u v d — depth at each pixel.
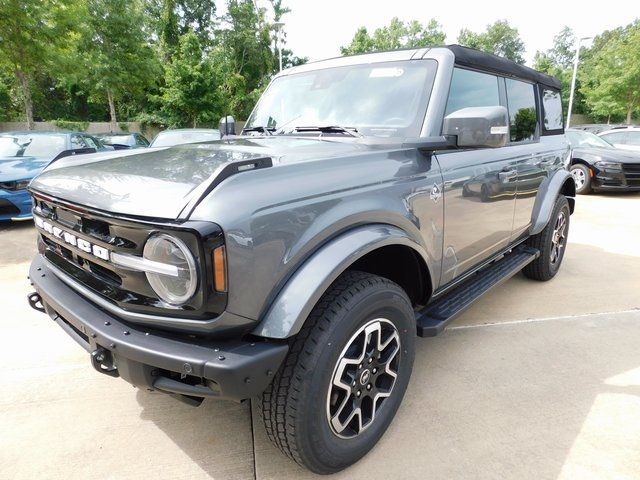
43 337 3.30
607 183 9.59
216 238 1.44
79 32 15.98
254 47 37.03
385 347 2.09
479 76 2.92
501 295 4.13
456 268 2.72
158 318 1.59
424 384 2.69
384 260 2.38
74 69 15.40
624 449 2.14
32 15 12.85
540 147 3.85
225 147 2.29
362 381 1.98
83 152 2.80
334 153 2.04
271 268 1.58
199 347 1.56
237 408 2.50
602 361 2.95
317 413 1.75
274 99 3.16
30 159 6.91
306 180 1.75
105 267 1.74
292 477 2.00
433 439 2.21
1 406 2.50
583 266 5.00
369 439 2.05
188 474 2.02
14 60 13.98
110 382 2.74
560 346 3.16
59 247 2.08
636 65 28.25
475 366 2.89
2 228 6.59
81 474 2.02
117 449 2.18
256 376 1.54
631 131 11.47
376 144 2.23
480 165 2.79
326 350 1.74
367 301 1.87
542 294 4.15
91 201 1.70
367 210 1.90
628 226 6.99
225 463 2.08
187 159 2.01
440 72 2.50
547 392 2.60
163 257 1.50
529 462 2.06
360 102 2.66
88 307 1.88
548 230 4.13
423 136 2.34
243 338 1.64
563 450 2.14
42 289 2.10
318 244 1.74
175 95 25.62
